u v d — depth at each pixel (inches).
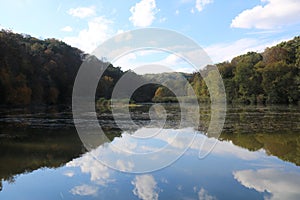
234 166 312.5
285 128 594.2
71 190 245.4
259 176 276.5
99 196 230.5
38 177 280.5
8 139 487.5
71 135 529.3
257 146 417.4
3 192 242.7
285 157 352.8
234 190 241.9
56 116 927.7
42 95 1556.3
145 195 232.4
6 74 1237.7
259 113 973.8
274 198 225.3
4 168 312.3
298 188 246.7
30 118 849.5
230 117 842.8
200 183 258.5
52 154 378.0
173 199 223.3
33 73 1552.7
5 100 1238.3
